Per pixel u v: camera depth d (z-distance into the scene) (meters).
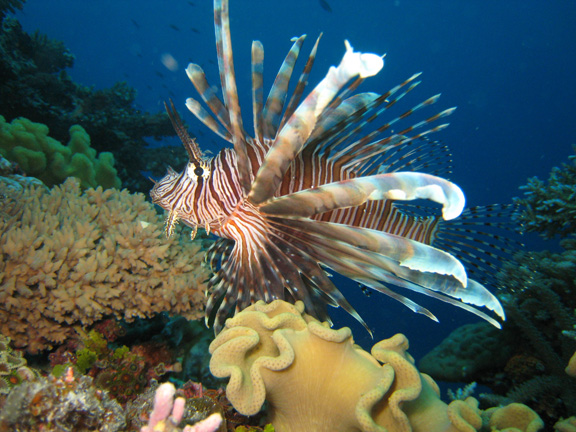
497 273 0.55
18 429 0.25
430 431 0.31
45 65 1.68
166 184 0.44
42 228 0.50
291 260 0.43
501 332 0.73
